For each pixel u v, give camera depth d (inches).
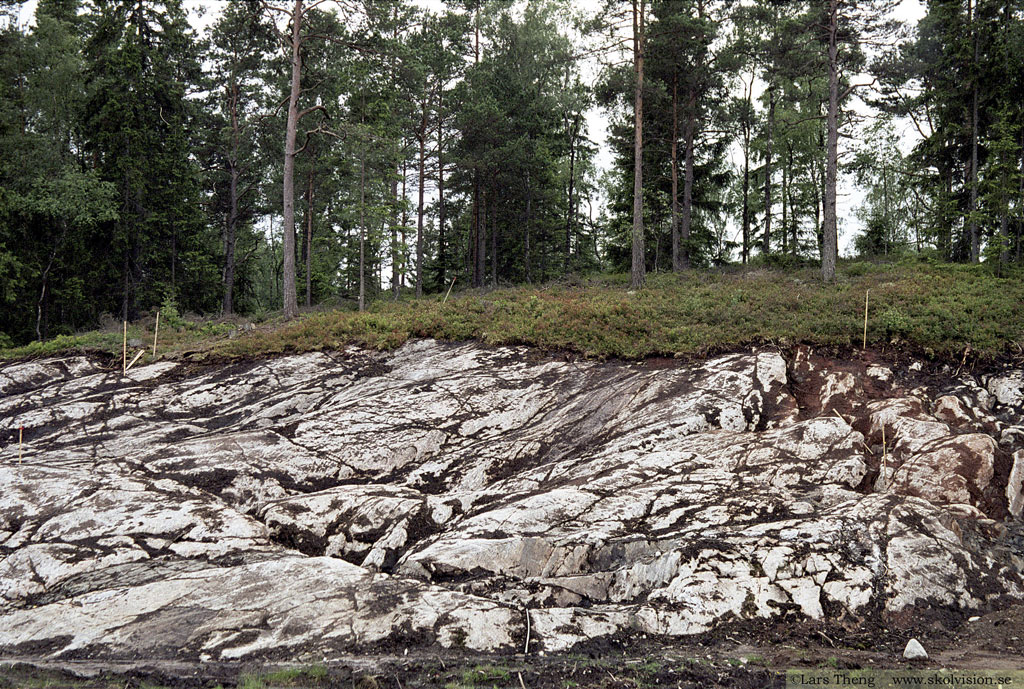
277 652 284.0
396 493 440.5
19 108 1159.0
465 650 287.9
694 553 331.3
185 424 591.2
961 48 995.9
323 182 1360.7
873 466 438.0
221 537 384.5
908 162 1342.3
